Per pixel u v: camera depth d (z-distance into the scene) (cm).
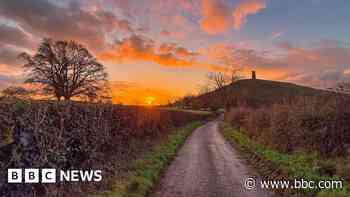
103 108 973
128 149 1187
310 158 1047
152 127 1866
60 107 701
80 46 2941
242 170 1045
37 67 2766
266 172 990
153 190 782
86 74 2969
